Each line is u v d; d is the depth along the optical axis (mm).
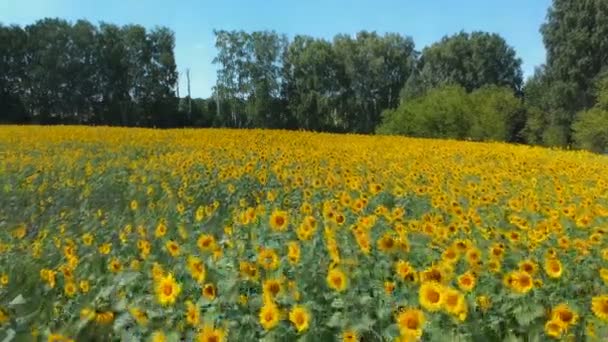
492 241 6598
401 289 4793
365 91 77500
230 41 73250
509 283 4559
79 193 12188
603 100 43844
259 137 25781
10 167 15289
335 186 11484
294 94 74688
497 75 78312
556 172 15547
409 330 3799
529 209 9219
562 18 56438
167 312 4520
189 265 4973
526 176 14867
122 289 5246
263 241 6371
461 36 78812
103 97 66375
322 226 7488
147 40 68438
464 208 9352
